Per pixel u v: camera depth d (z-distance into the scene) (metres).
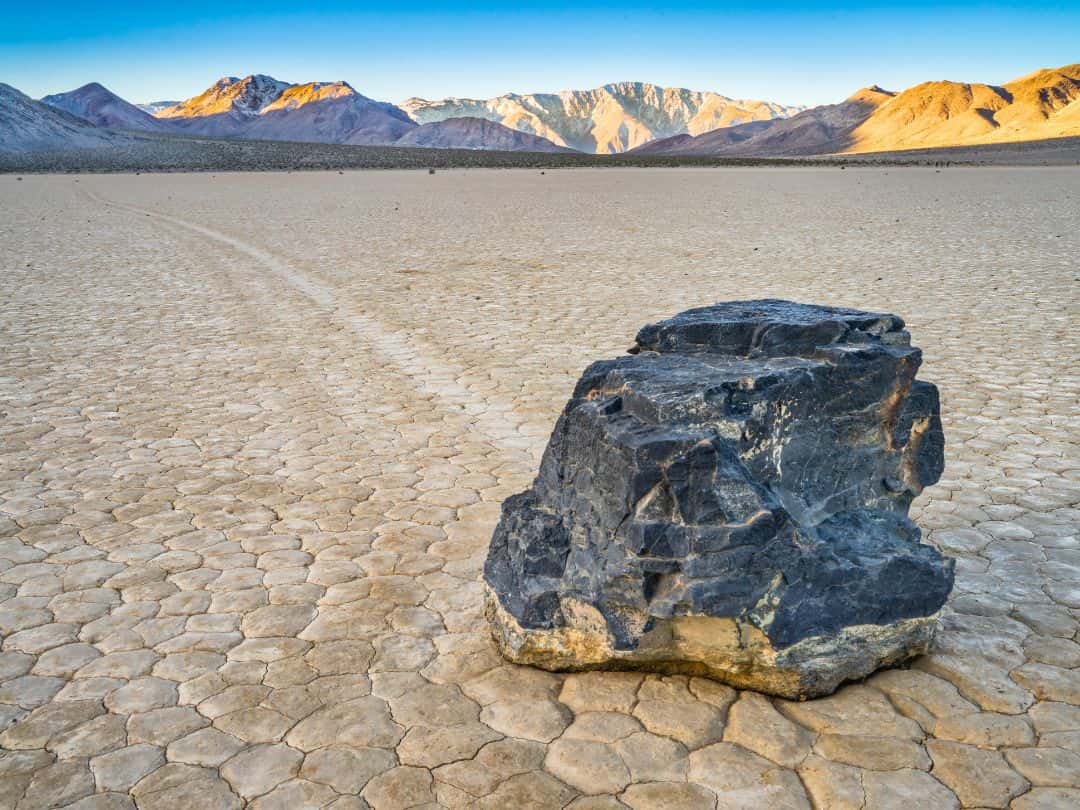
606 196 38.50
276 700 4.02
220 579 5.18
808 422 4.16
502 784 3.47
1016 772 3.47
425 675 4.20
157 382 9.59
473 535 5.74
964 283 14.84
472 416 8.27
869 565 3.97
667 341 4.75
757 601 3.75
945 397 8.54
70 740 3.78
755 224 25.62
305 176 59.16
